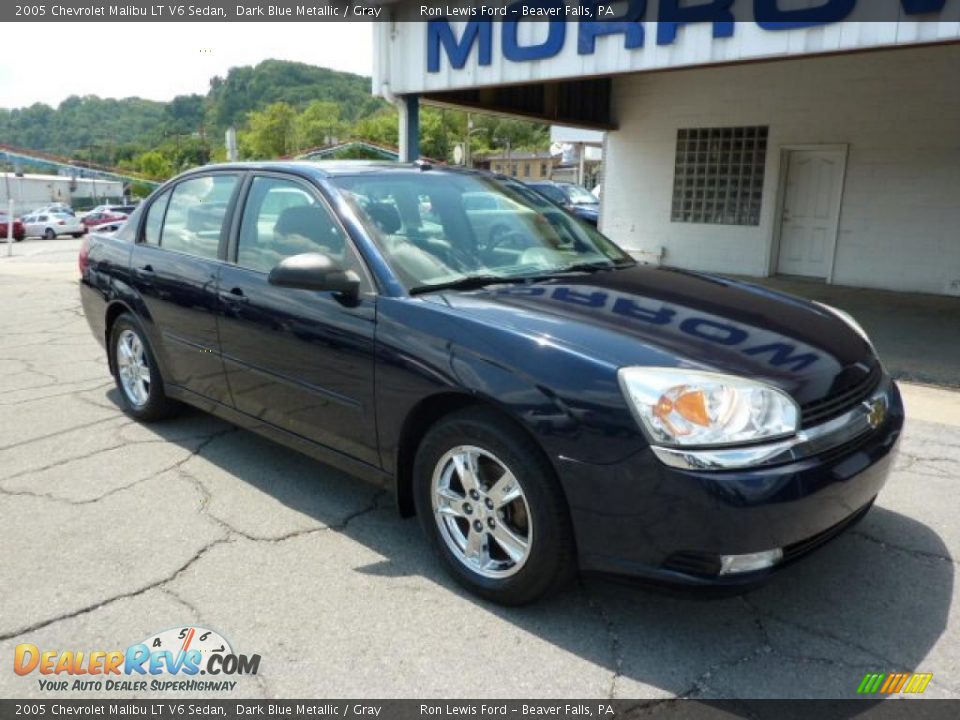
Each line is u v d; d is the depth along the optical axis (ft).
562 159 188.55
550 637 8.56
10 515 11.52
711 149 41.29
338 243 10.90
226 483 12.67
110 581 9.71
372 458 10.37
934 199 34.50
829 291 35.81
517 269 11.22
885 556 10.23
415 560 10.25
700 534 7.52
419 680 7.88
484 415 8.84
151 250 14.52
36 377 19.58
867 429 8.73
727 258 41.86
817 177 38.32
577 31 25.95
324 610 9.09
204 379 13.28
